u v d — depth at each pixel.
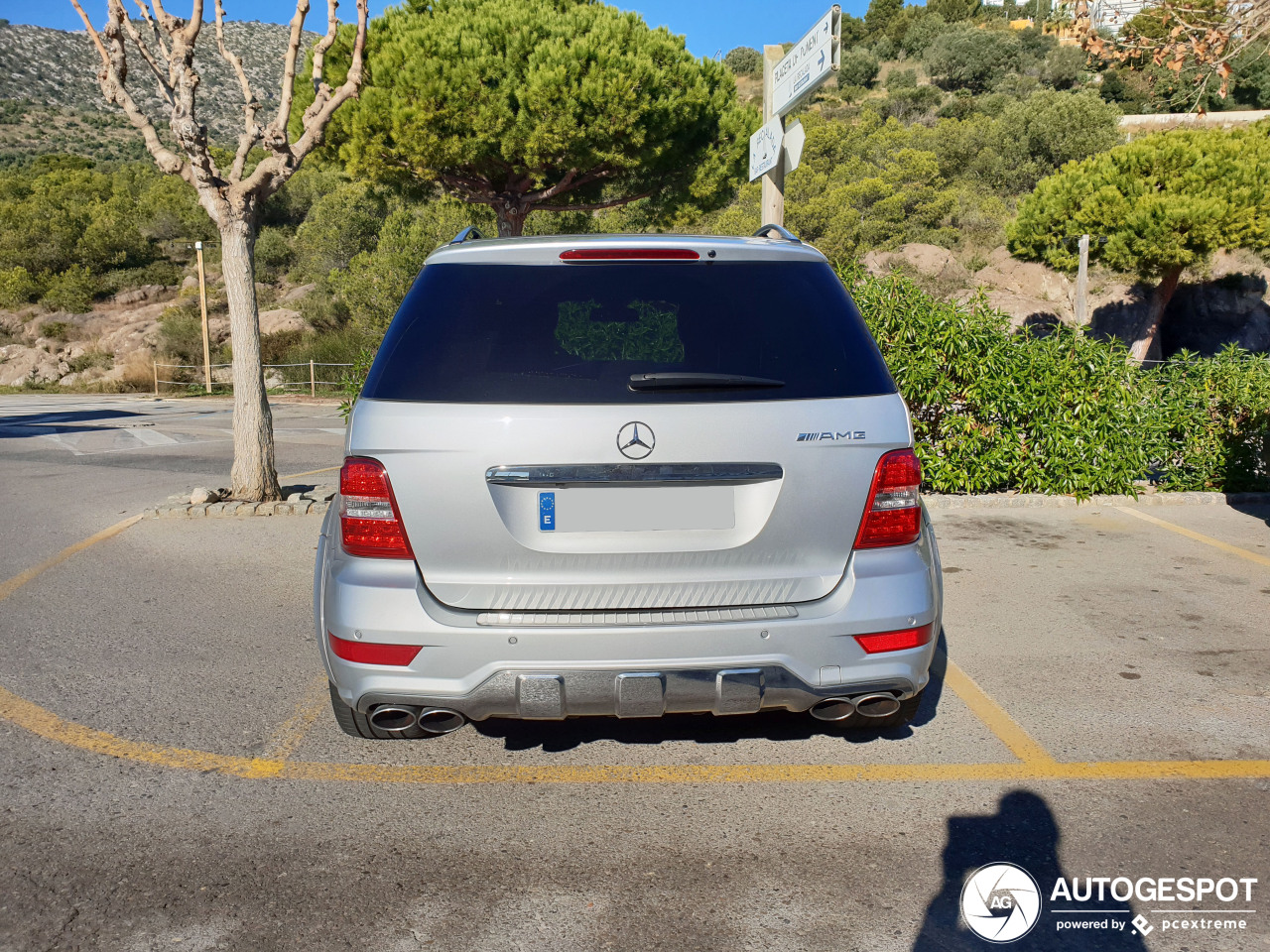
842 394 2.60
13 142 121.38
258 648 4.33
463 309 2.63
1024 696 3.72
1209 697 3.69
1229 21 5.56
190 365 31.97
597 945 2.20
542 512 2.49
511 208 18.44
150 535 6.72
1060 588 5.20
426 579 2.53
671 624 2.50
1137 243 23.22
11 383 34.81
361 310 23.80
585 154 15.84
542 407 2.47
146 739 3.37
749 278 2.71
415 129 14.98
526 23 15.37
